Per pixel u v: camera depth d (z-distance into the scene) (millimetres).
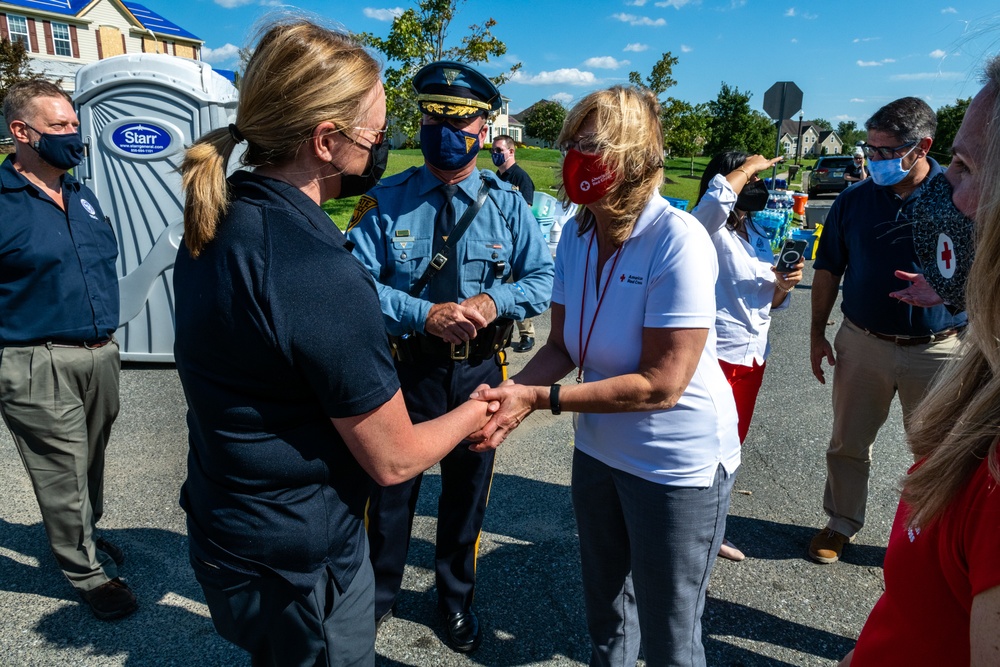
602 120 1525
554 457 4035
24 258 2402
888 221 2643
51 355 2447
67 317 2508
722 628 2570
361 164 1333
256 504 1262
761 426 4477
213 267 1188
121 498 3451
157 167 5051
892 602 946
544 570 2926
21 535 3107
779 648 2477
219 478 1278
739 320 2713
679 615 1758
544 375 1941
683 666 1790
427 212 2398
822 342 3129
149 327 5348
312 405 1259
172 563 2922
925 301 2348
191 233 1188
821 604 2717
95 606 2557
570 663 2400
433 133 2301
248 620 1347
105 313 2682
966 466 781
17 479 3611
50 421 2418
